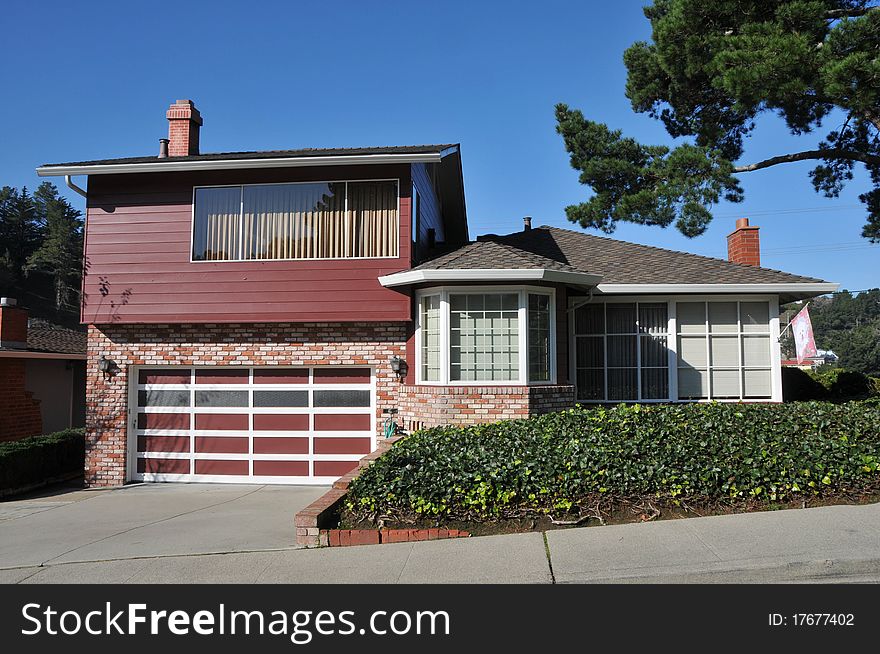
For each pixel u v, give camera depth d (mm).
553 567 5379
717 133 15250
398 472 6832
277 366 11211
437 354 10242
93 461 11414
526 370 9898
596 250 13711
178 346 11320
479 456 7051
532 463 6766
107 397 11461
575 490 6582
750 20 13047
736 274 11867
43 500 10156
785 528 5961
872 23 10883
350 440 11125
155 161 11070
